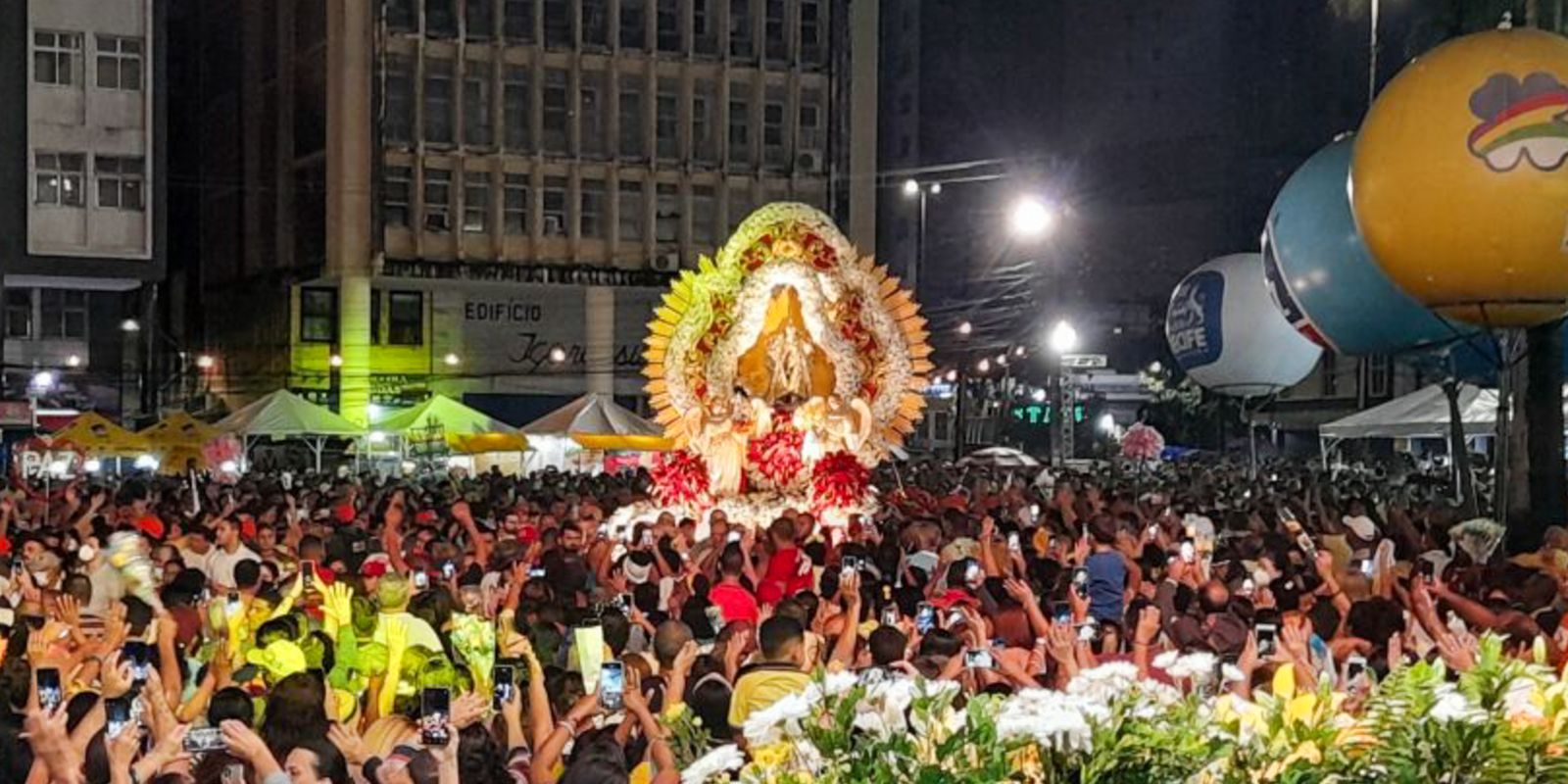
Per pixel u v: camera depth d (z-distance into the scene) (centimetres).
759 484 2531
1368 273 1566
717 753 579
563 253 6231
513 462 4766
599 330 6356
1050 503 2433
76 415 4512
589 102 6281
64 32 4738
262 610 1132
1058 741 532
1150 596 1230
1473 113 1129
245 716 800
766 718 571
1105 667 602
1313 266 1603
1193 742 540
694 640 1040
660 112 6381
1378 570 1327
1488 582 1330
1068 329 4072
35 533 1741
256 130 6638
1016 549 1655
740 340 2528
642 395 6456
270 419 3338
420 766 704
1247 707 600
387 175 6016
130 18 4797
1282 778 516
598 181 6288
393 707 908
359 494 2677
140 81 4809
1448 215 1139
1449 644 954
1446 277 1170
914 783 530
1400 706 546
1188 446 5994
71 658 1013
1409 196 1155
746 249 2558
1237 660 982
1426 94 1152
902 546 1791
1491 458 3350
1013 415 6122
